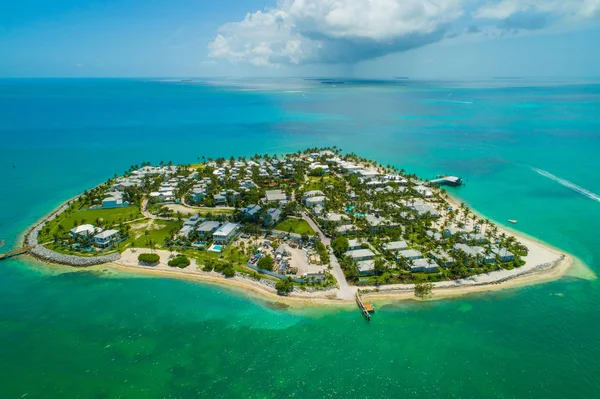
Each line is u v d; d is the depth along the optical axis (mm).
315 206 172125
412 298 109312
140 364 86125
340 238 136125
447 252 129375
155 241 141625
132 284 116438
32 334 94875
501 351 89688
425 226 150750
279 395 78312
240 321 100312
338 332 96312
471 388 79750
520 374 83125
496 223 162000
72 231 141250
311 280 115812
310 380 82062
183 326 98250
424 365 85875
